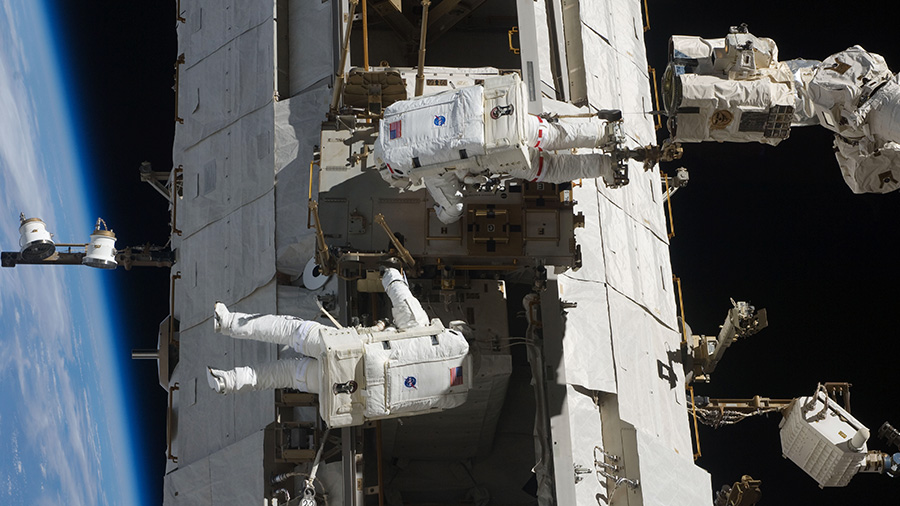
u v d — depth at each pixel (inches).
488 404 895.1
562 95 1032.8
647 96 1182.9
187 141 1086.4
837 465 900.0
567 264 827.4
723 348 1039.0
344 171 843.4
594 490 919.7
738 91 718.5
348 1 935.0
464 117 719.7
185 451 980.6
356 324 780.6
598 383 953.5
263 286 968.9
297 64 1043.9
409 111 736.3
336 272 829.8
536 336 901.8
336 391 735.7
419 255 820.0
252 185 1010.1
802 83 737.0
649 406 991.6
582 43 1094.4
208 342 994.7
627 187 1101.7
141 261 990.4
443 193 765.9
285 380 766.5
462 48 1058.7
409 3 1013.2
